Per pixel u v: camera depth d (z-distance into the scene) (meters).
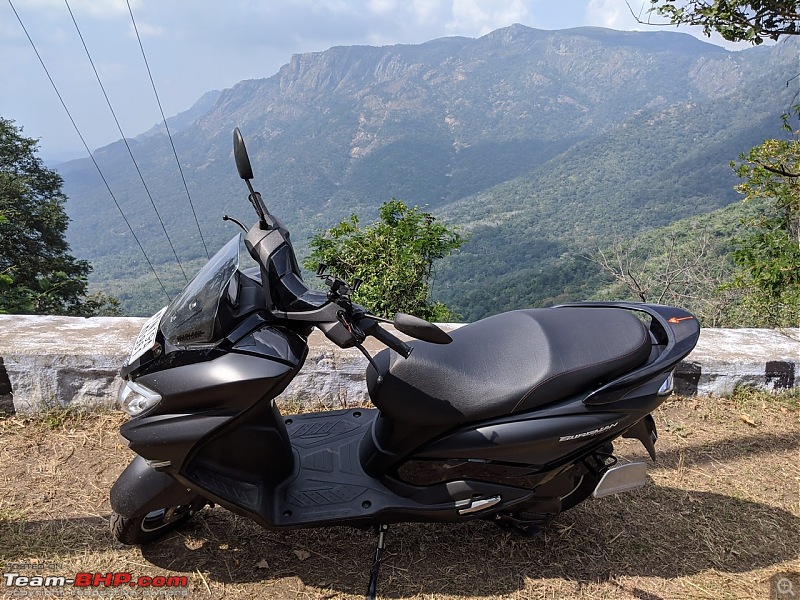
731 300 12.43
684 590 2.63
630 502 3.24
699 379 4.36
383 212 10.82
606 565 2.76
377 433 2.65
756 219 10.48
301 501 2.50
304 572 2.63
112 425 3.72
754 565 2.81
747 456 3.74
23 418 3.72
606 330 2.57
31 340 3.87
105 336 3.99
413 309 9.91
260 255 2.34
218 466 2.43
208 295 2.29
